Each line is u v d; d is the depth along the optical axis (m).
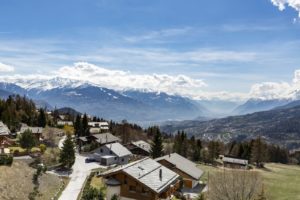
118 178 60.38
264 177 110.56
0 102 167.00
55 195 67.75
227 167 136.25
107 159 121.00
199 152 155.38
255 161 156.62
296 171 139.62
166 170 70.81
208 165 137.88
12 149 106.19
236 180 54.12
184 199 69.62
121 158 128.12
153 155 135.12
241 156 174.75
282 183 101.31
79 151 147.38
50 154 114.00
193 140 175.00
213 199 56.19
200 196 63.44
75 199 67.06
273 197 82.06
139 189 58.69
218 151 164.38
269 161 198.38
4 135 106.94
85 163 120.50
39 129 146.75
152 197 57.59
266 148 179.12
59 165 106.25
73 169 105.88
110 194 59.72
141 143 160.50
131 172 59.78
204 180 96.69
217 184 55.75
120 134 196.88
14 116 153.75
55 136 157.62
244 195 52.22
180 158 98.81
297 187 96.12
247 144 181.25
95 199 60.84
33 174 73.06
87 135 180.12
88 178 87.88
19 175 67.69
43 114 178.62
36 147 120.75
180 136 170.25
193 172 89.56
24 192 61.22
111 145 129.75
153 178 61.75
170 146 165.38
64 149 104.50
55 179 80.75
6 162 69.69
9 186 59.91
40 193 64.88
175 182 70.56
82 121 183.38
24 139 111.94
